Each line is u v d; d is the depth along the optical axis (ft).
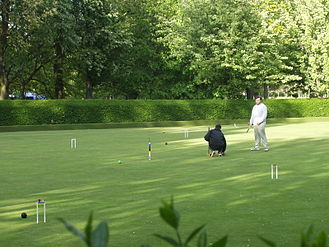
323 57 138.10
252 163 46.52
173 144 68.08
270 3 152.35
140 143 70.38
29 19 103.76
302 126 112.27
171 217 5.56
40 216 25.04
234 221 23.62
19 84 143.13
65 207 27.25
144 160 49.73
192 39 131.64
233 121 127.24
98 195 30.86
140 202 28.45
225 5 130.11
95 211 26.12
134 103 120.98
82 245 19.76
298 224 22.98
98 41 125.29
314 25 139.44
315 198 29.35
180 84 142.00
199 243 6.07
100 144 69.56
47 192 32.17
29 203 28.55
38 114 111.75
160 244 19.79
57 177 38.73
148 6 143.54
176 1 153.58
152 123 120.47
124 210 26.30
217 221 23.63
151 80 143.95
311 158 50.24
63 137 85.61
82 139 79.92
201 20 133.80
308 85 143.43
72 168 44.06
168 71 145.69
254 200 28.81
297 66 144.36
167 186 34.04
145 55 140.87
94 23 121.90
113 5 126.41
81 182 36.17
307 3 140.67
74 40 115.14
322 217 24.34
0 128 106.11
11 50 117.19
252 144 66.54
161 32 137.28
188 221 23.68
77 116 115.34
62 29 112.57
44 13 105.29
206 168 43.29
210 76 131.23
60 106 113.60
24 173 41.09
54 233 21.70
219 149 52.60
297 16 143.64
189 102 126.11
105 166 45.27
